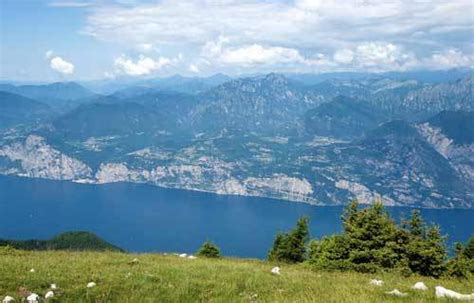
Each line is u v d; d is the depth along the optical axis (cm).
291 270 3012
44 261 2695
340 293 1855
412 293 1923
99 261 2791
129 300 1777
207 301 1798
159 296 1847
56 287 1923
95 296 1828
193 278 2228
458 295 1855
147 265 2667
